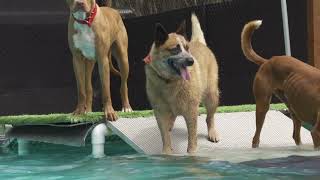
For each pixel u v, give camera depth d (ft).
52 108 33.99
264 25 28.91
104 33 22.18
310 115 18.98
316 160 16.42
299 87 19.11
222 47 30.55
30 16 33.37
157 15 33.55
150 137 20.15
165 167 15.89
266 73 20.07
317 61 27.32
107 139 25.30
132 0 40.70
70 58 34.27
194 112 19.19
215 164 16.16
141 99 34.53
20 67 33.24
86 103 23.34
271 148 19.81
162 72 18.57
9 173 16.60
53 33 33.91
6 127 26.53
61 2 33.96
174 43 18.33
